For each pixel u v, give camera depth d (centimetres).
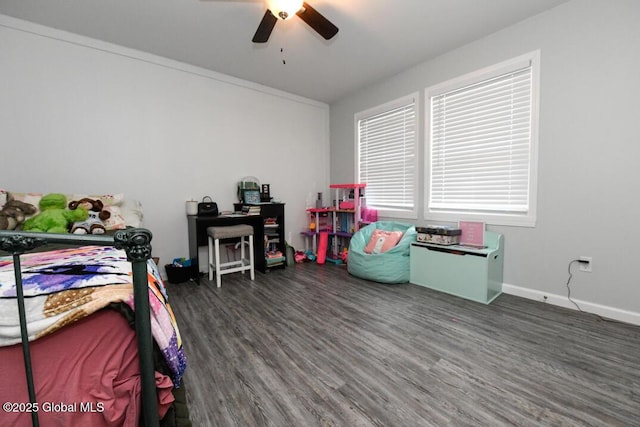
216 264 278
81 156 250
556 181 221
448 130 291
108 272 95
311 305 233
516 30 234
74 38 242
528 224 237
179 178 303
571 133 212
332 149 430
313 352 164
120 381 79
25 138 227
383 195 363
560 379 138
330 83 355
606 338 175
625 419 113
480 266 233
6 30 218
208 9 212
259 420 115
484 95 262
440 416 116
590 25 199
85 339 78
